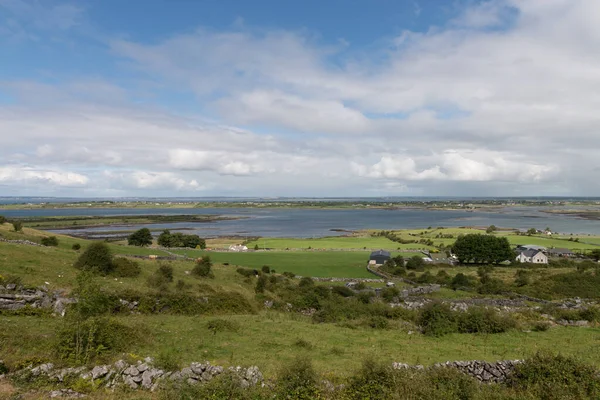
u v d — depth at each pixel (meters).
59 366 18.25
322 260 104.25
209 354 24.12
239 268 69.94
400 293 62.78
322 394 17.33
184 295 42.16
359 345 29.59
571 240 159.75
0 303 29.81
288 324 37.47
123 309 36.59
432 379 18.84
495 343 31.17
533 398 18.31
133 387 17.73
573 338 33.16
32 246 49.53
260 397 16.58
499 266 106.06
